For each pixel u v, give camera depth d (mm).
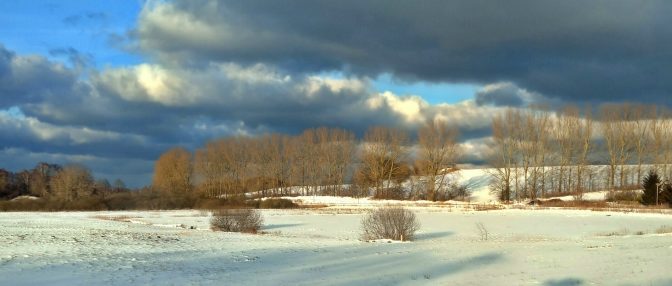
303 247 24609
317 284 14344
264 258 20344
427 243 26594
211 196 88500
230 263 18953
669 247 20625
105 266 18047
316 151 96250
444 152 83125
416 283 14234
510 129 80125
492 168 88000
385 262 18609
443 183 87125
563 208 60750
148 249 23969
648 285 12977
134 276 15875
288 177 97562
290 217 51938
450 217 49906
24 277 15664
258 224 37969
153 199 77188
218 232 34875
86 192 100375
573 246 22344
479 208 62844
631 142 79312
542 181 80188
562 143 81625
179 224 43125
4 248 23875
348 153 95375
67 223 43531
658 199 63531
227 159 98500
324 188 95625
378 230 31016
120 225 41312
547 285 13359
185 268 17641
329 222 45844
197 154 99375
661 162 77688
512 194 84750
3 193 114125
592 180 84250
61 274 16250
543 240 28609
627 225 39875
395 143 88438
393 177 88500
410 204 72625
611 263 16625
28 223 43219
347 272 16531
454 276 15266
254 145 98938
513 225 41125
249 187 98500
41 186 113938
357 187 91562
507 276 14914
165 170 97250
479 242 27078
